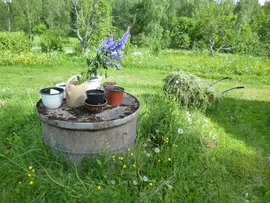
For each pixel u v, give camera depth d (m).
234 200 2.20
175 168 2.48
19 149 2.59
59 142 2.38
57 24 29.45
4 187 2.17
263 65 8.54
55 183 2.13
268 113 4.60
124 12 31.58
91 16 12.80
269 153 3.08
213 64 8.86
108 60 2.54
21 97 4.75
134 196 2.08
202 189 2.31
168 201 2.04
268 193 2.28
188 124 3.27
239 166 2.71
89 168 2.32
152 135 2.93
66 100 2.60
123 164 2.36
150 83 6.56
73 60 9.43
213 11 15.55
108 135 2.36
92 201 1.99
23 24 26.27
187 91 4.06
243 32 15.14
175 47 22.70
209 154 2.89
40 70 7.98
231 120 4.18
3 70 7.68
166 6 28.97
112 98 2.66
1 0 32.62
